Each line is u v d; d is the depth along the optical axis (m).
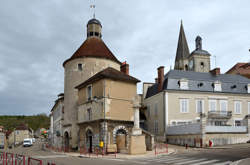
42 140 79.94
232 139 25.59
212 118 32.62
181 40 63.91
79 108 27.00
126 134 22.97
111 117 22.28
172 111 31.58
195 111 32.31
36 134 94.94
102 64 29.48
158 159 15.88
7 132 64.44
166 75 35.47
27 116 101.75
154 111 35.19
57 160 16.59
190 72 35.91
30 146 49.00
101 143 20.22
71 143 28.14
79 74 29.25
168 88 32.03
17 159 11.64
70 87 29.66
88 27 32.75
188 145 26.39
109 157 18.45
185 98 32.34
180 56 63.09
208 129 24.75
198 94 32.91
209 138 24.53
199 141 24.58
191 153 18.83
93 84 24.59
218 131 25.12
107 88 22.62
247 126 26.55
